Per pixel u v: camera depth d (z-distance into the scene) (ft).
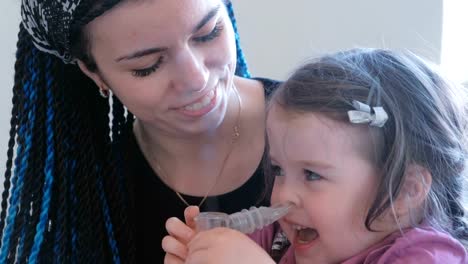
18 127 2.93
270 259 2.38
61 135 2.94
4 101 4.56
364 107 2.45
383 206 2.50
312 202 2.53
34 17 2.57
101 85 2.84
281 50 4.64
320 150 2.47
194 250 2.44
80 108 2.99
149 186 3.18
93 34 2.43
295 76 2.70
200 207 3.11
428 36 4.25
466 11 4.50
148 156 3.22
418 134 2.58
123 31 2.32
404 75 2.70
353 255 2.59
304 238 2.70
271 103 2.72
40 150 2.94
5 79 4.50
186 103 2.60
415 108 2.62
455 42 4.51
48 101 2.92
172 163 3.16
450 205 2.74
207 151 3.09
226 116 3.07
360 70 2.64
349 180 2.49
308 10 4.48
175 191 3.14
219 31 2.54
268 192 2.96
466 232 2.69
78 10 2.34
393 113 2.54
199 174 3.12
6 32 4.39
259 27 4.61
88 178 3.02
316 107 2.49
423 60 2.91
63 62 2.88
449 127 2.70
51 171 2.95
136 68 2.48
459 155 2.72
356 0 4.34
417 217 2.60
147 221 3.18
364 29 4.40
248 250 2.35
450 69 4.28
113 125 3.16
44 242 2.99
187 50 2.41
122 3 2.25
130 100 2.64
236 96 3.14
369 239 2.57
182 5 2.28
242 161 3.10
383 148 2.51
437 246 2.46
